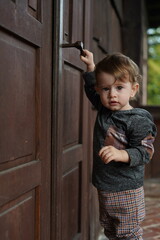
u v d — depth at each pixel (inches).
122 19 220.2
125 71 66.1
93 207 118.3
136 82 69.7
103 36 143.5
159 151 229.0
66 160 79.0
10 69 50.1
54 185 68.1
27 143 57.4
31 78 58.9
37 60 60.9
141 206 72.7
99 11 133.0
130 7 225.6
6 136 49.0
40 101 61.6
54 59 67.8
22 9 52.8
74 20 84.0
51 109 67.9
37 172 60.6
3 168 48.8
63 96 76.3
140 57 225.6
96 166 72.1
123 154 63.4
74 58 84.0
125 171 69.7
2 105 47.6
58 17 67.6
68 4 80.7
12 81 50.8
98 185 71.4
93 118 124.0
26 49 56.4
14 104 51.7
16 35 51.3
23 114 55.4
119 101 67.1
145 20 286.4
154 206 168.9
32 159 60.2
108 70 66.5
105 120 70.7
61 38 69.3
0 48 46.9
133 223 71.7
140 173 71.4
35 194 61.6
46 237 66.2
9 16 48.1
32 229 60.5
